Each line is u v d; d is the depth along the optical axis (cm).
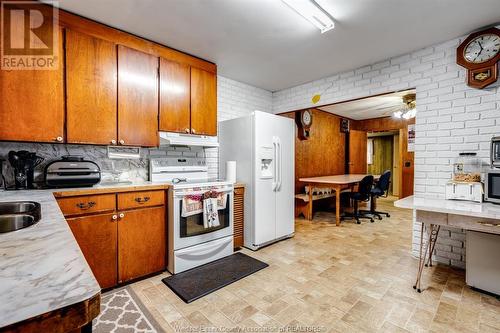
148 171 280
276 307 180
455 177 221
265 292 201
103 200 197
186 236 237
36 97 188
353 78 326
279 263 258
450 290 203
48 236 73
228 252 277
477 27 224
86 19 210
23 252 60
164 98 258
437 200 218
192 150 321
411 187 623
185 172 298
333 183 420
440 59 254
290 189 343
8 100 178
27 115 185
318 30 230
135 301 187
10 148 204
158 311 175
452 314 171
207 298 192
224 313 173
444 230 252
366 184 436
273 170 317
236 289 205
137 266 215
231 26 224
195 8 196
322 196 502
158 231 229
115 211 204
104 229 197
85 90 209
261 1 188
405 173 635
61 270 51
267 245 315
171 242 232
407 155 633
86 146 240
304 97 383
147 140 245
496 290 190
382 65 298
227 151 333
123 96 230
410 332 154
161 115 255
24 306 37
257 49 269
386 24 219
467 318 167
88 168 213
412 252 276
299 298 192
